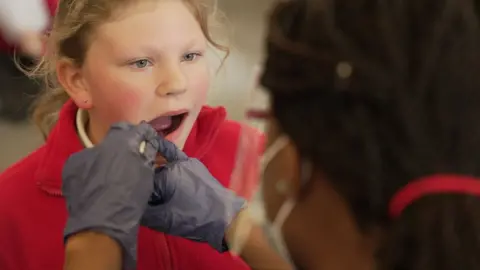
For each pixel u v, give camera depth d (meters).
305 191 0.58
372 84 0.52
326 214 0.57
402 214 0.53
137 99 0.89
